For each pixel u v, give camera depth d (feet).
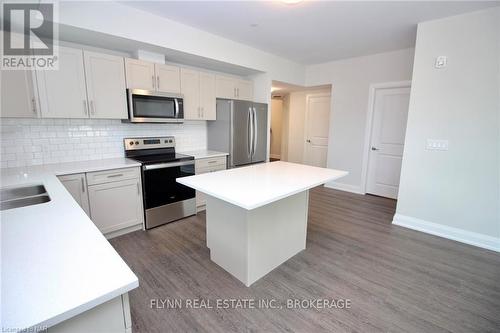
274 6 8.29
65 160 9.15
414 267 7.57
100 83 8.67
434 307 5.92
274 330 5.24
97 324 2.44
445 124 9.15
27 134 8.32
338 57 14.58
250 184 6.41
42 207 4.46
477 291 6.50
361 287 6.63
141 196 9.59
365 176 15.24
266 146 14.42
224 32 10.73
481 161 8.64
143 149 10.93
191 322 5.42
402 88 13.37
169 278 6.90
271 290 6.48
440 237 9.57
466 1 7.65
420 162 9.85
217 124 12.75
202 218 11.10
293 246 8.08
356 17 9.05
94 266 2.66
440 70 9.05
